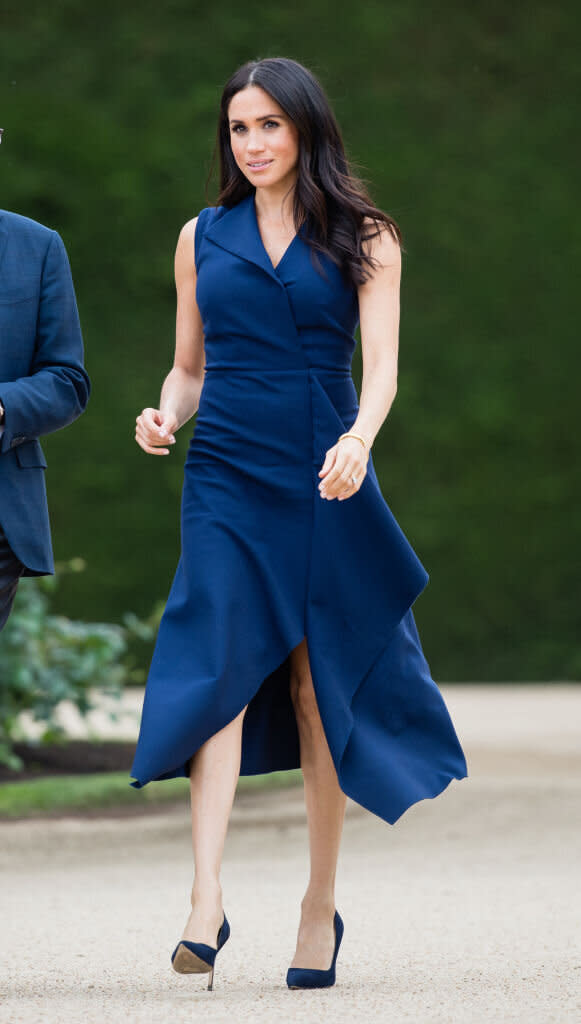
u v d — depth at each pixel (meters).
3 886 16.11
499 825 20.89
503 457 44.66
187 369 10.89
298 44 45.53
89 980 10.50
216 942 9.35
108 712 26.39
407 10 45.94
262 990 10.13
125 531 43.12
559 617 44.44
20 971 10.84
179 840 20.14
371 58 45.72
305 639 10.14
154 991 10.07
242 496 10.08
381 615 10.25
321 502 10.09
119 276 44.19
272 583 9.97
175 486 43.34
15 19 45.09
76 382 10.44
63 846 19.34
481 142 45.59
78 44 45.06
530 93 46.00
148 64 45.12
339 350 10.23
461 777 10.38
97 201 44.34
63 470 43.03
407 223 45.09
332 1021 8.80
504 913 13.70
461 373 44.75
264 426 10.09
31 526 10.23
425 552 44.22
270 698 10.51
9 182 44.12
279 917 13.79
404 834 20.44
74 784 23.12
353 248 10.05
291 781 25.42
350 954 11.66
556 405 44.84
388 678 10.30
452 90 45.78
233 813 22.47
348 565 10.16
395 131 45.44
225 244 10.23
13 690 25.28
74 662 25.97
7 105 44.50
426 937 12.45
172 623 9.96
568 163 45.72
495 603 44.41
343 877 16.83
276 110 10.08
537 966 10.96
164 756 9.54
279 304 10.05
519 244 45.22
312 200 10.04
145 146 44.62
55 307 10.49
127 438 43.41
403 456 44.38
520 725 34.25
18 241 10.45
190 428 43.53
